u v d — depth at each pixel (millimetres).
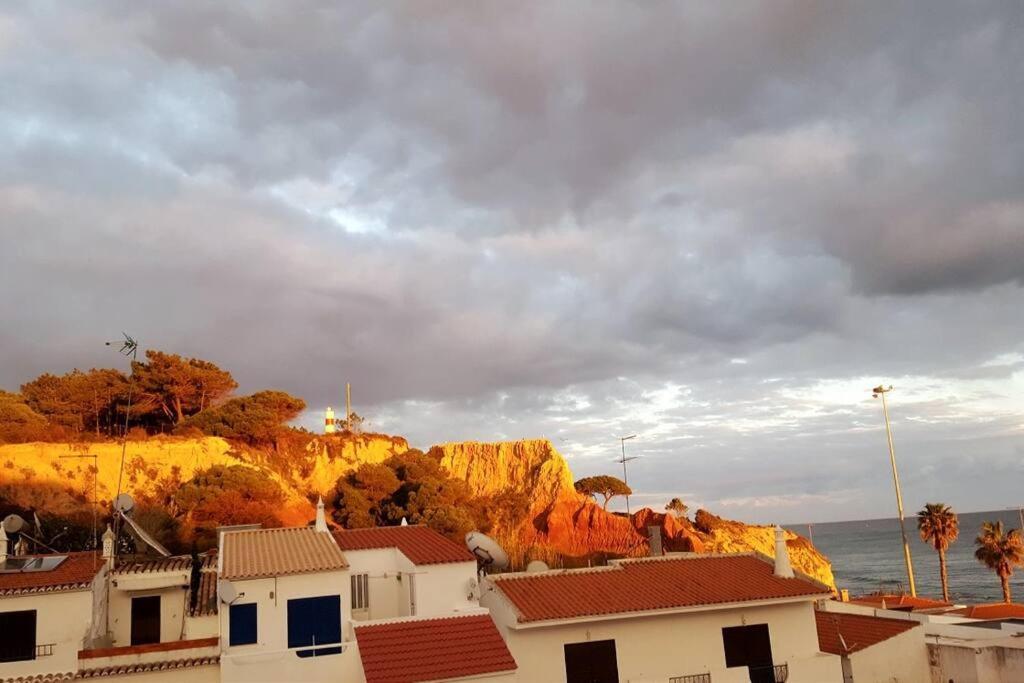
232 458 75562
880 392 73062
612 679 27859
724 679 27844
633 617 28484
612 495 132625
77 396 80625
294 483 83688
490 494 118188
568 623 27719
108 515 62562
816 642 30469
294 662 25422
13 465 63312
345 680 25500
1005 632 34875
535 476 117250
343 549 33250
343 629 27984
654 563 33625
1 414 69812
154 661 25953
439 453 123875
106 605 31516
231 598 26938
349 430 101500
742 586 31016
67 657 24719
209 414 83000
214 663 25422
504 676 24578
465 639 26141
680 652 28812
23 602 26719
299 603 27938
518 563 90688
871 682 30094
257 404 85375
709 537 112750
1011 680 29250
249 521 66938
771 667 29109
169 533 61250
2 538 32031
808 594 30297
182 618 33094
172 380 84688
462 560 31594
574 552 105250
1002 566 75000
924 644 31328
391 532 36031
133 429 79875
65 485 64438
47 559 31734
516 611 27562
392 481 84812
